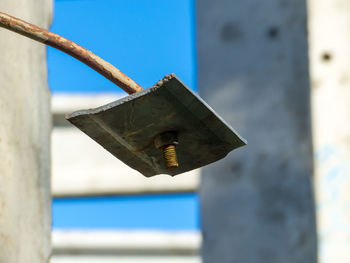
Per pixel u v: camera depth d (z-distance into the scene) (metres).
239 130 10.44
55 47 3.96
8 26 3.92
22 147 5.04
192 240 15.96
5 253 4.66
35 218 5.16
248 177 10.35
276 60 10.37
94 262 16.09
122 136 3.83
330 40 9.38
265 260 10.04
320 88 9.29
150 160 3.99
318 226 9.02
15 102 4.96
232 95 10.55
